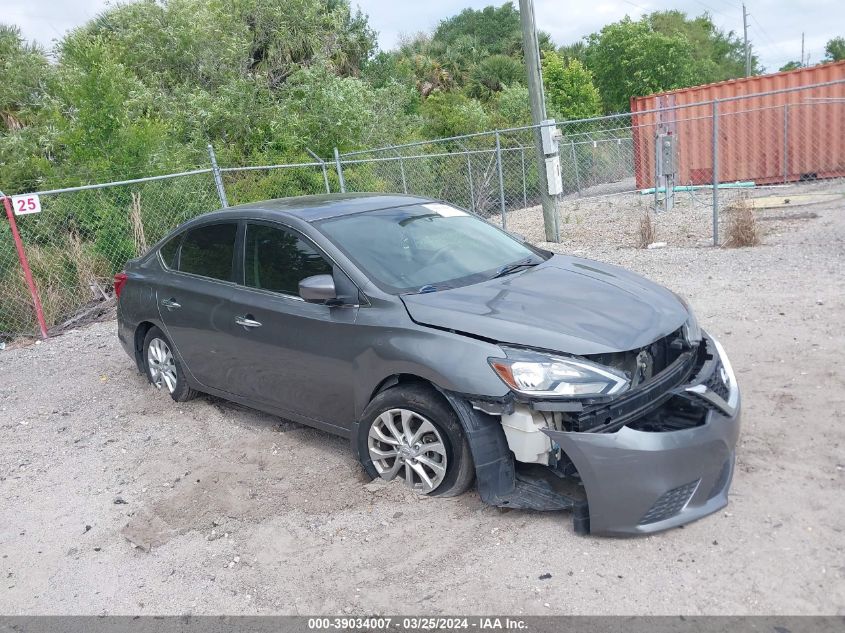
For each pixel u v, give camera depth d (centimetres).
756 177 1695
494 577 319
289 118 1714
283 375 450
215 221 519
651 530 325
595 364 331
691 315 401
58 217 1040
